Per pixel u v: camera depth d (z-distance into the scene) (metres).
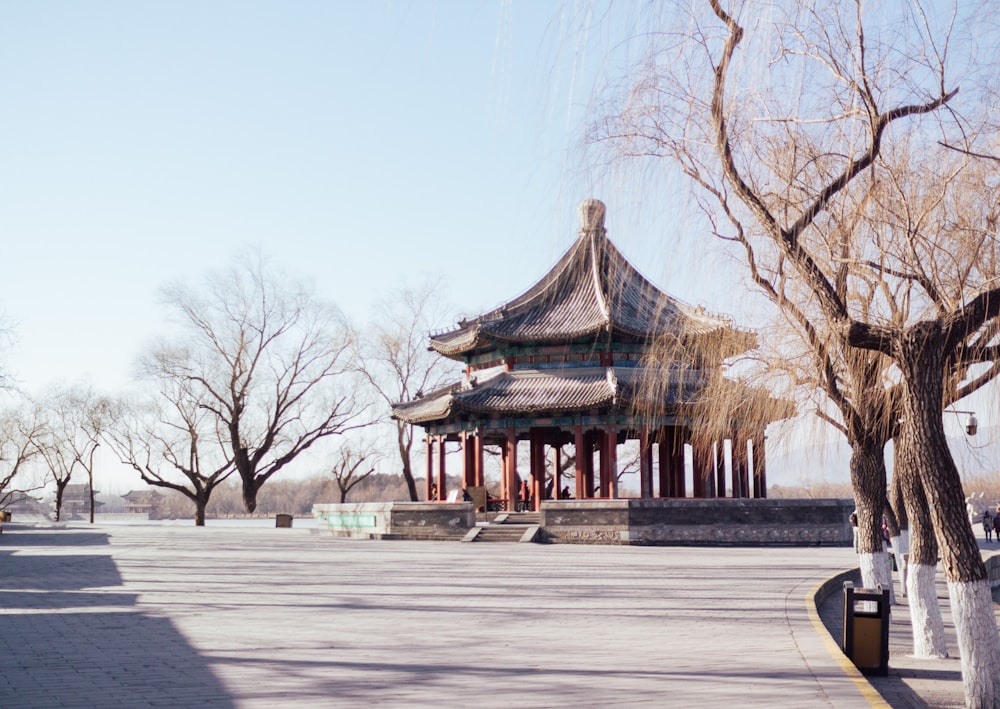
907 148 16.78
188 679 12.46
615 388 50.06
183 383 80.94
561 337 53.66
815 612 19.28
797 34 14.52
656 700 10.98
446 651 14.64
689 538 46.97
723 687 11.73
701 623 17.72
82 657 14.16
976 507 72.69
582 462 53.09
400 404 62.31
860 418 19.52
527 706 10.71
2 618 18.73
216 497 155.62
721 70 13.68
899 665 16.33
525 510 59.41
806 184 16.69
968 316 12.75
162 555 38.31
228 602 21.41
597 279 55.97
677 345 23.03
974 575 12.36
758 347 20.28
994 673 12.11
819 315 18.67
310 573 29.30
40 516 141.38
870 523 20.33
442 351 60.78
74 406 91.12
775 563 33.69
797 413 20.69
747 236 17.44
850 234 16.48
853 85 14.18
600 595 22.75
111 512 190.12
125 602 21.44
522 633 16.53
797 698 11.05
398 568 31.38
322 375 82.56
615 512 47.38
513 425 54.47
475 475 55.47
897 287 17.53
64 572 29.88
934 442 12.59
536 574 28.88
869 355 18.58
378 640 15.77
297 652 14.58
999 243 16.05
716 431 25.05
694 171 15.71
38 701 11.14
